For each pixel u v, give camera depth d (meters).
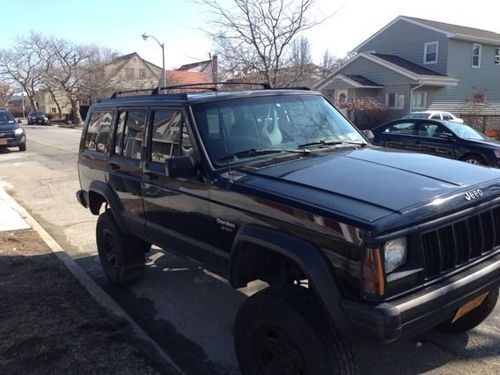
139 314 4.75
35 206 10.14
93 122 5.68
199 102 3.91
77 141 27.17
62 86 63.69
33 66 79.12
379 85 32.53
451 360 3.70
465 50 33.16
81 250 6.94
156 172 4.20
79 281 5.42
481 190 3.09
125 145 4.83
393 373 3.56
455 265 2.94
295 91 4.52
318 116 4.39
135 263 5.24
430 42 32.84
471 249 3.03
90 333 4.18
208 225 3.63
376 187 3.00
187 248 3.93
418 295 2.69
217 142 3.74
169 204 4.07
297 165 3.53
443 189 2.99
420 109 31.80
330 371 2.79
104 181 5.21
